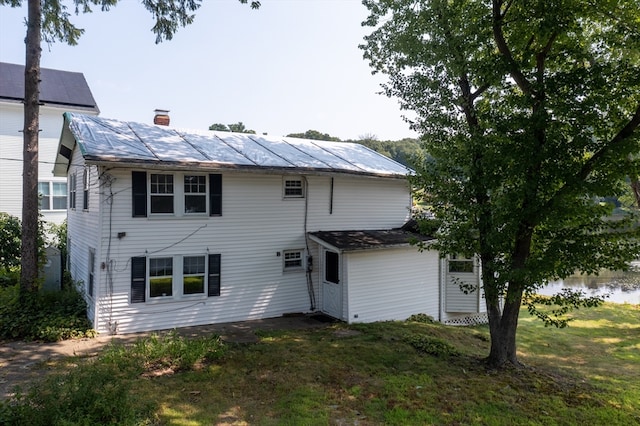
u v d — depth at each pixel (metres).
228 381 8.31
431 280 15.93
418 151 12.59
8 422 5.18
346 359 9.88
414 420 6.98
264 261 14.41
